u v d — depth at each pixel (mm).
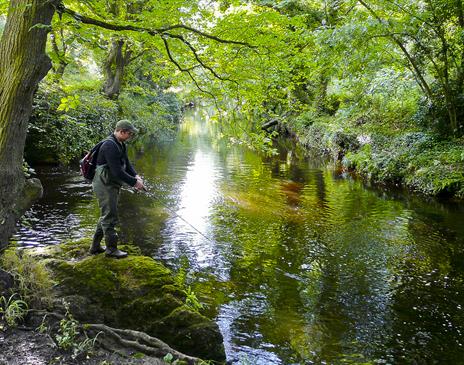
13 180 4211
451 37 12305
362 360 4164
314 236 7969
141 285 4203
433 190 11117
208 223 8555
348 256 6973
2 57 4215
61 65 13141
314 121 22203
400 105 15562
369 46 11094
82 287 4098
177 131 31156
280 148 22766
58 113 12672
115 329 3754
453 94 12562
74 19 4770
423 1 11852
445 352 4359
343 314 5066
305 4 15430
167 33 5332
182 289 4398
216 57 5902
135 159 16703
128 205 9562
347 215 9445
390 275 6242
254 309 5098
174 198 10469
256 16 5230
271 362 4062
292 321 4859
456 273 6324
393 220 9070
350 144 16672
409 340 4555
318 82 21484
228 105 6324
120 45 17422
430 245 7520
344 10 15258
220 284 5762
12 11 4203
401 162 12922
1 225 4121
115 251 4461
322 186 12719
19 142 4277
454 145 12023
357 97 15812
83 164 4352
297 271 6324
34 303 3834
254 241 7602
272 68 5922
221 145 22844
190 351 4004
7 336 3438
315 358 4160
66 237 7148
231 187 12078
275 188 12164
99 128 15461
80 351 3414
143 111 23438
